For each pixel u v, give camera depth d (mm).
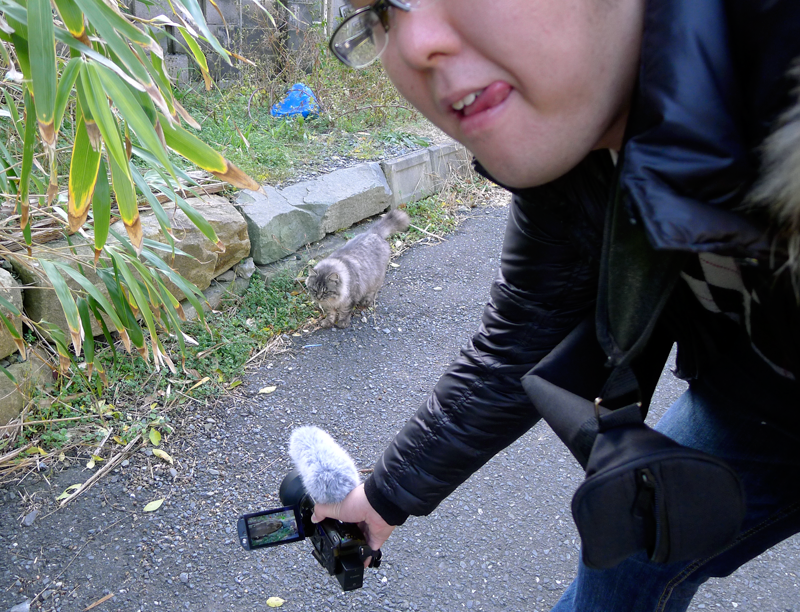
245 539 1504
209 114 5602
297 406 3496
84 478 2898
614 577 1297
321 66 6520
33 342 3127
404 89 809
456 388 1384
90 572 2471
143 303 2373
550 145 741
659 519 780
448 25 684
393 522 1464
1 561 2482
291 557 2598
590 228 1044
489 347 1350
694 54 604
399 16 703
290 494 1525
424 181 5852
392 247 5289
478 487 2994
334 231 4926
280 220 4391
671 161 610
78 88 1629
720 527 806
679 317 1076
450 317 4457
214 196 4195
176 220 3656
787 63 577
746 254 613
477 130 738
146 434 3162
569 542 2725
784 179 583
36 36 1438
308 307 4352
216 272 4023
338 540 1427
